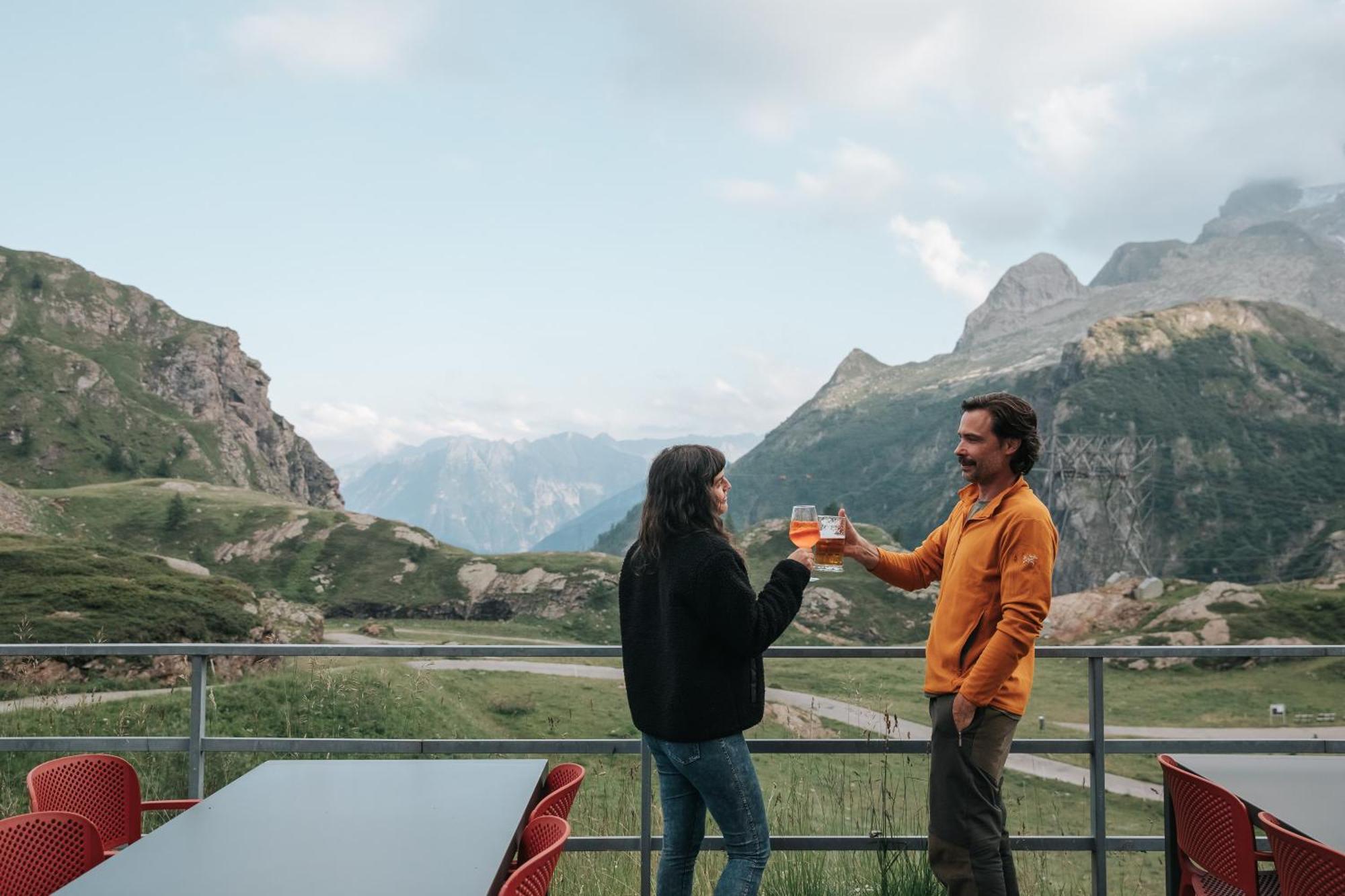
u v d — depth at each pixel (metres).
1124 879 13.47
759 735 18.05
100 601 36.31
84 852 3.01
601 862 5.41
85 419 172.12
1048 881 5.68
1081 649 4.02
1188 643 60.97
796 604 3.29
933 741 3.50
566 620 89.06
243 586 42.62
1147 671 54.47
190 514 113.75
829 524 3.69
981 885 3.31
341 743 4.10
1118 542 167.88
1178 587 71.25
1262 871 3.43
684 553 3.17
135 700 17.73
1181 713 46.28
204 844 2.59
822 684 27.78
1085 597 71.75
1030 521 3.28
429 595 95.69
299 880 2.32
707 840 3.82
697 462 3.26
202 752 4.09
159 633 35.56
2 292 192.00
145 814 8.05
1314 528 186.38
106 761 3.57
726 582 3.09
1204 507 198.75
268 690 19.88
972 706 3.29
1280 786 3.30
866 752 4.05
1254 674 52.72
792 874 4.55
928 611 93.00
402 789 3.16
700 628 3.14
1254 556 183.00
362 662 27.00
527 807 2.96
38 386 172.00
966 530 3.53
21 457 158.50
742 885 3.17
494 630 86.19
